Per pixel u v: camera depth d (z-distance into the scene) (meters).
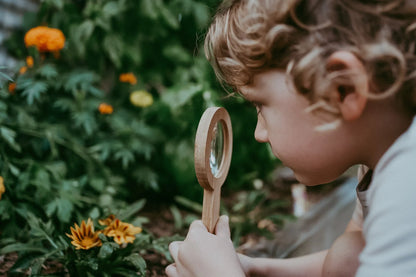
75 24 2.56
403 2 0.65
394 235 0.57
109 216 1.41
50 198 1.66
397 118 0.69
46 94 2.19
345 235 0.95
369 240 0.62
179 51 2.78
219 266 0.81
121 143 2.29
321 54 0.66
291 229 2.01
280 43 0.70
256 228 1.95
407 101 0.68
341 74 0.65
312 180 0.78
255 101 0.78
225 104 2.89
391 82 0.65
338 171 0.76
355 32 0.65
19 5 2.66
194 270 0.83
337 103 0.67
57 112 2.23
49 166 1.83
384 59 0.64
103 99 2.40
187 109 2.62
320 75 0.66
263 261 1.06
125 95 2.73
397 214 0.58
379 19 0.65
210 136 0.83
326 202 2.08
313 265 1.05
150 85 2.85
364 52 0.64
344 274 0.91
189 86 2.60
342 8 0.66
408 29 0.66
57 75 2.21
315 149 0.73
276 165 3.28
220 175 0.91
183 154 2.52
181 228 2.05
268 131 0.77
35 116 2.16
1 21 2.49
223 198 2.74
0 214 1.49
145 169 2.43
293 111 0.72
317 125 0.71
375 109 0.69
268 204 2.31
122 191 2.21
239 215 2.08
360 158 0.74
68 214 1.54
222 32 0.80
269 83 0.74
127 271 1.23
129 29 2.71
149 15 2.63
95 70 2.68
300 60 0.67
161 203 2.50
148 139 2.44
